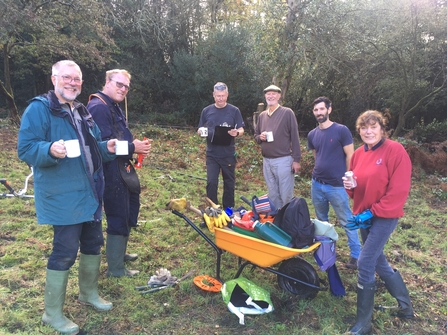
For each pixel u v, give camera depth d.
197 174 8.88
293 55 12.64
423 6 13.29
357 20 13.68
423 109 16.20
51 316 2.94
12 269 3.84
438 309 3.62
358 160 3.18
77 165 2.77
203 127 5.25
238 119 5.35
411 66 14.76
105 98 3.53
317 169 4.26
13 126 12.57
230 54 16.64
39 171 2.68
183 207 3.68
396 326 3.30
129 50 19.84
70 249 2.84
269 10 12.67
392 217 2.89
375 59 14.97
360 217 2.97
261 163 10.32
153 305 3.39
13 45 13.29
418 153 11.02
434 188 9.02
